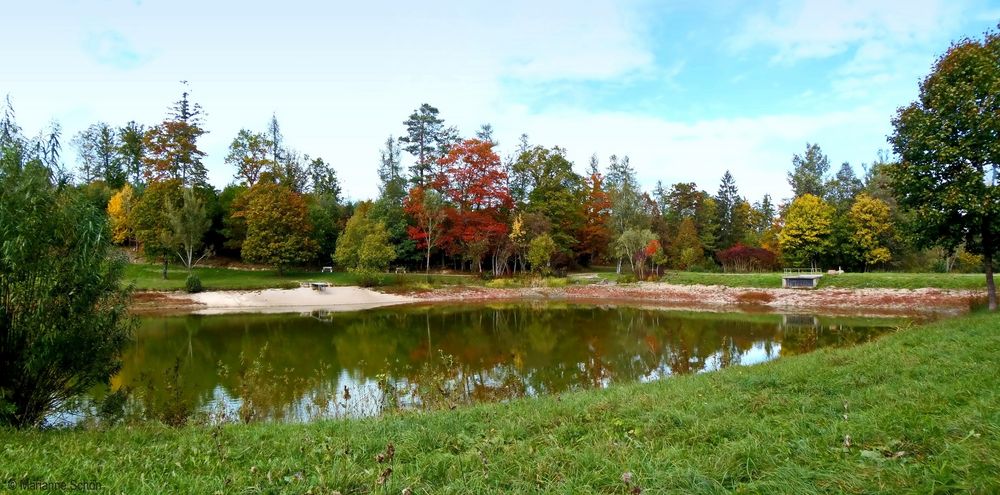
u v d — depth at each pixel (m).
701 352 17.56
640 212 56.28
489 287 44.75
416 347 19.64
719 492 4.09
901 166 17.27
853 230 49.59
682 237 57.44
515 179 64.06
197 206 41.97
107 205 49.16
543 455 5.35
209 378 14.38
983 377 6.91
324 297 38.56
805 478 4.16
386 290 41.91
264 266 51.44
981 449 4.15
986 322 12.70
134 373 15.07
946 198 15.61
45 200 8.07
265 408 11.32
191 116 57.12
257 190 48.62
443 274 51.75
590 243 60.56
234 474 5.20
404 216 54.59
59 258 8.18
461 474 4.98
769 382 8.47
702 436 5.68
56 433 7.47
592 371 14.87
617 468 4.73
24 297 7.91
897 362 8.82
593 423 6.67
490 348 19.23
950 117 15.59
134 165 64.44
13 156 8.01
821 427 5.52
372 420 8.09
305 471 5.32
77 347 8.20
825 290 33.12
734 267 52.03
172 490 4.78
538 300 39.59
